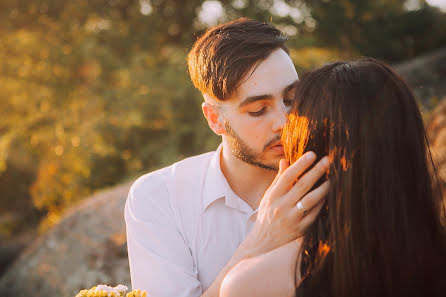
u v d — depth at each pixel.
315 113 1.05
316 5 7.92
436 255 1.01
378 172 0.98
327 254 1.01
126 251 3.53
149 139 6.95
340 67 1.06
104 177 6.88
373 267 0.98
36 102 7.23
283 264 1.03
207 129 6.44
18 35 7.23
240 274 1.04
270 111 1.31
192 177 1.50
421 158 1.01
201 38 1.42
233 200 1.45
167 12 8.62
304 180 1.05
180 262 1.45
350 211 0.98
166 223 1.45
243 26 1.34
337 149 1.01
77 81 7.36
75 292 3.43
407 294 0.98
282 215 1.07
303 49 6.62
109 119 6.56
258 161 1.36
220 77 1.30
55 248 3.96
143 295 1.20
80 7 7.67
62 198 7.14
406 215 0.98
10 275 4.07
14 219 8.35
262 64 1.28
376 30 8.93
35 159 8.06
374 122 0.99
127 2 8.17
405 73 5.78
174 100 6.55
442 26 9.43
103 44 7.62
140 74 6.80
